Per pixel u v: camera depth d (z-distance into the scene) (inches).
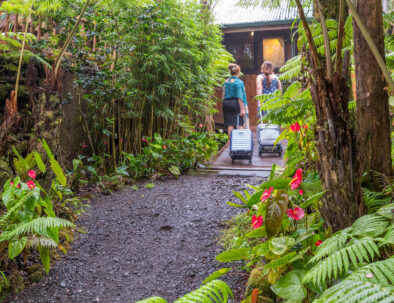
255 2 103.0
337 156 70.2
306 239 72.2
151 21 214.1
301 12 71.8
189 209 156.8
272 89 242.4
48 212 106.3
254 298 71.6
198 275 104.2
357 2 81.7
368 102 81.5
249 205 83.8
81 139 222.2
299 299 60.3
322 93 71.6
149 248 123.0
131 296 95.7
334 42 96.9
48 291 97.3
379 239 53.9
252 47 466.0
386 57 102.7
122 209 157.4
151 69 231.6
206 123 292.0
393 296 37.4
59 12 197.9
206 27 285.6
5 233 92.5
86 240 127.9
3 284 93.8
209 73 280.5
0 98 168.4
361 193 70.2
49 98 124.0
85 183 187.3
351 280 43.1
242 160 250.1
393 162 96.3
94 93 203.5
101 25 202.1
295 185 73.2
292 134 119.0
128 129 232.8
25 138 125.9
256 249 76.1
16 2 138.9
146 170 206.7
